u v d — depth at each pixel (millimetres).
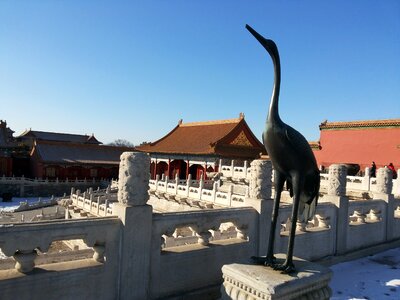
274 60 5551
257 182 8039
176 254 6555
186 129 53500
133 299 5922
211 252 7059
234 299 5160
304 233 9055
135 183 5945
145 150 49125
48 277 5141
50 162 58031
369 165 33281
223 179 30375
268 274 5184
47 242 5188
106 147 67125
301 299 5035
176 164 46000
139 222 5957
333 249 9922
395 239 12305
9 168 61219
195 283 6809
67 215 31062
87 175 62312
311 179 5730
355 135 35062
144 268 6047
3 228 4820
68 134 89250
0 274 4926
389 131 32438
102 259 5758
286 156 5453
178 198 26125
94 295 5570
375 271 9141
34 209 40281
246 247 7684
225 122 46906
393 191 17953
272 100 5543
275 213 5844
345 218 10250
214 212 7211
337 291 7613
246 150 41812
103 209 25781
